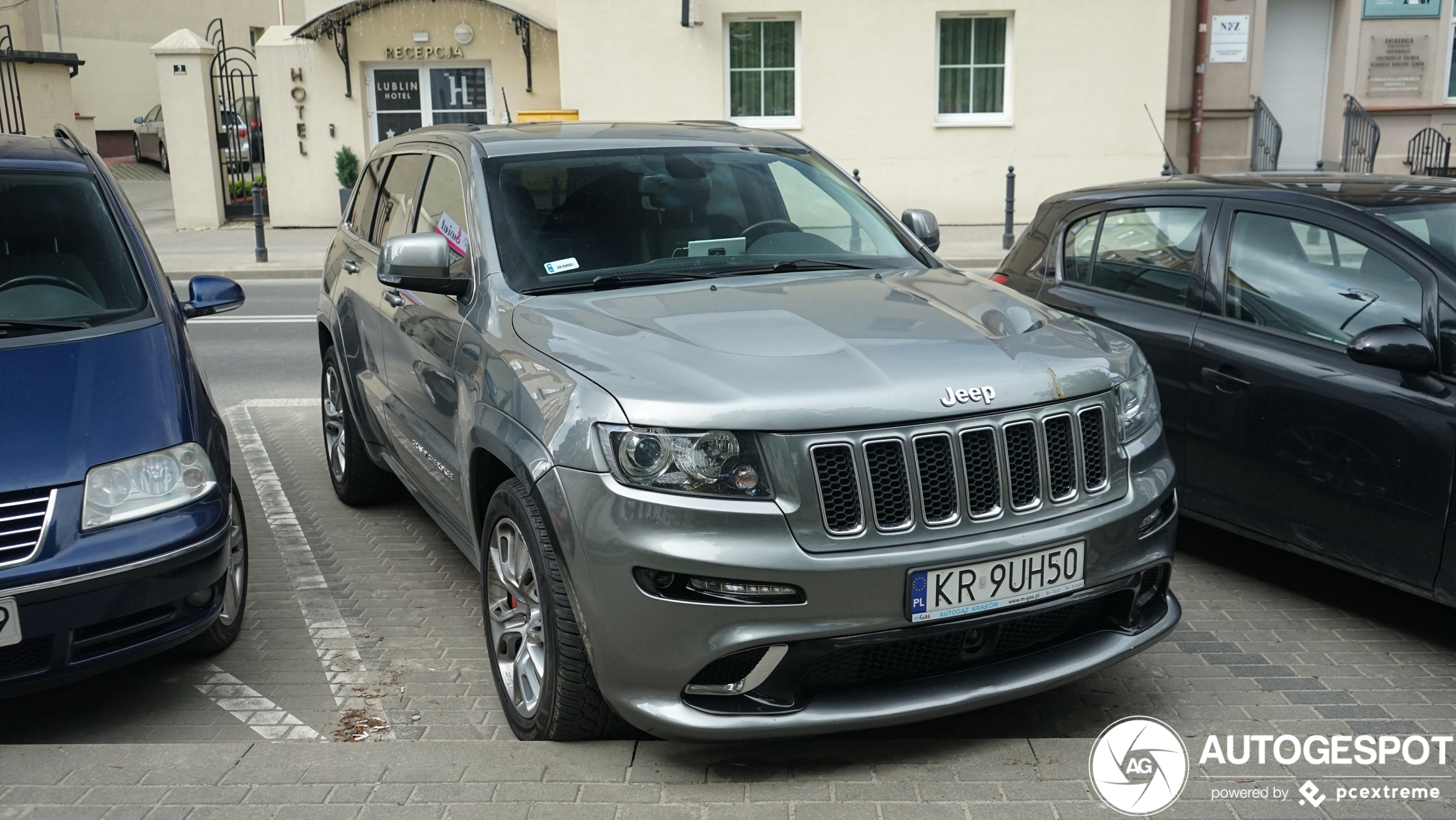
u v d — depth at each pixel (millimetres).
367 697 3900
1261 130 18953
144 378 3895
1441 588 3893
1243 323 4613
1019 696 3148
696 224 4312
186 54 19797
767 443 2959
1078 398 3252
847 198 4730
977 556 3041
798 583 2920
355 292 5453
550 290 3926
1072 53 17688
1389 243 4207
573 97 18203
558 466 3115
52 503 3486
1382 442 4020
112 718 3787
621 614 3012
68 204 4555
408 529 5719
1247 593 4629
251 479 6668
